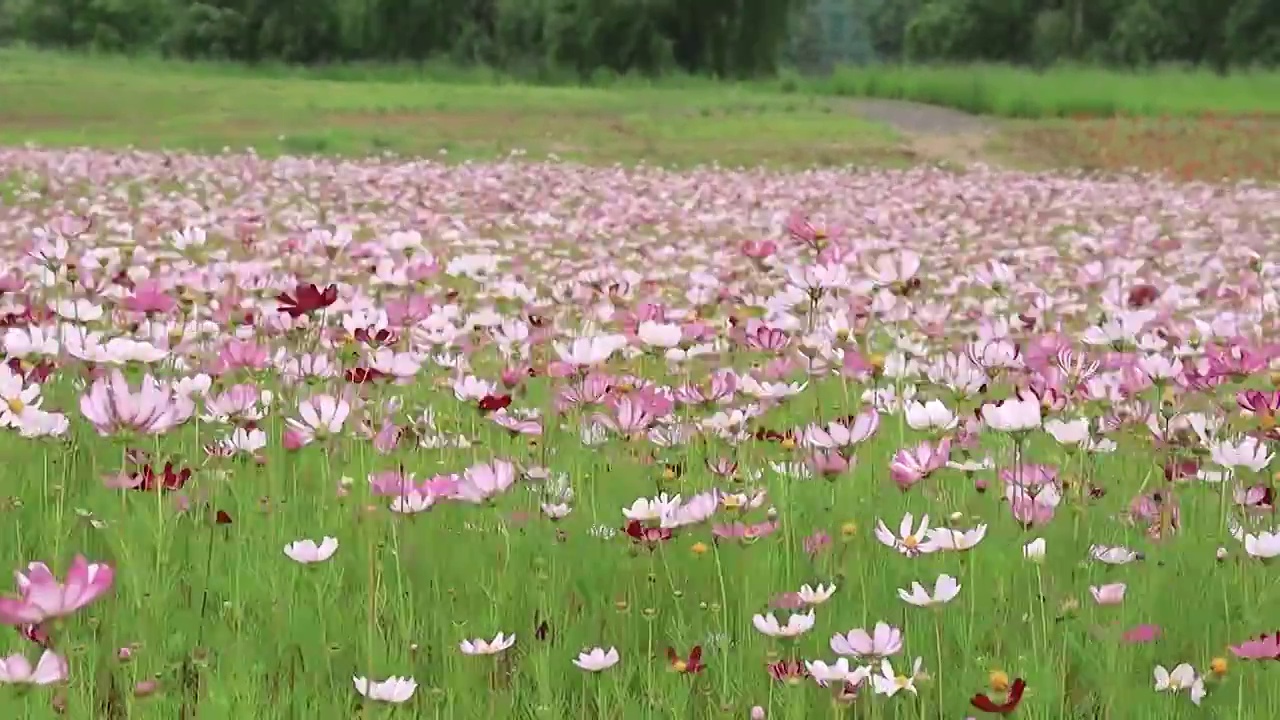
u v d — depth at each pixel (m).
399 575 2.69
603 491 3.44
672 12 55.06
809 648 2.51
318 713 2.28
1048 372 3.96
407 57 57.91
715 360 5.01
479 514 3.15
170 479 2.88
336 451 3.59
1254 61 58.00
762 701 2.34
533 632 2.61
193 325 4.67
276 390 4.02
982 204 14.35
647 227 11.63
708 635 2.57
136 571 2.65
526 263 8.73
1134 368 3.95
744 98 35.97
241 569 2.80
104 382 2.96
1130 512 3.18
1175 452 3.46
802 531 3.09
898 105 35.88
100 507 3.10
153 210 10.84
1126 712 2.32
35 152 18.20
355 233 10.00
